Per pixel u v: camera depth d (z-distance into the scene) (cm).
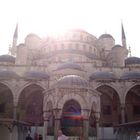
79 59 5075
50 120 2153
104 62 5434
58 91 1797
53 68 4603
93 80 4197
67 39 5459
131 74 4234
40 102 4475
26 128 2969
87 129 1736
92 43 5731
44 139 1855
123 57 5222
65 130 1909
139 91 4503
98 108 1964
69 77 1888
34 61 5256
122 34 6725
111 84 4188
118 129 3250
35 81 4172
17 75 4325
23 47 5188
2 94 4519
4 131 2352
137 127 2452
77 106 1997
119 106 4278
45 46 5534
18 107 4247
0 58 5275
